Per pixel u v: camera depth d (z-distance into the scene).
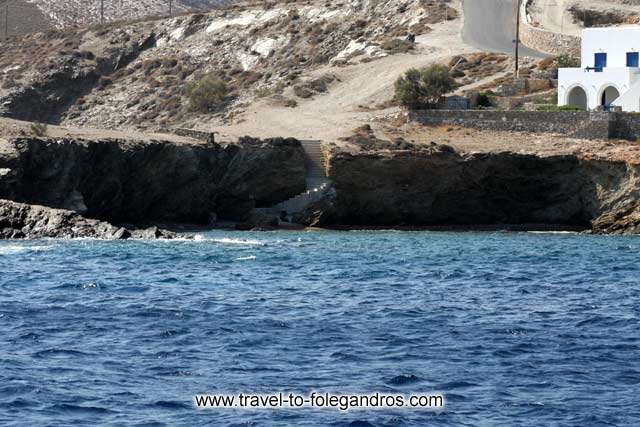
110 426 81.12
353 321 120.00
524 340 111.19
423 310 127.62
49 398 87.38
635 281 154.75
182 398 88.38
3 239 195.38
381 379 95.12
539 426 83.00
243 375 95.56
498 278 156.38
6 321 117.44
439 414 85.44
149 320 119.25
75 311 124.12
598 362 102.25
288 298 135.25
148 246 188.38
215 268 161.88
